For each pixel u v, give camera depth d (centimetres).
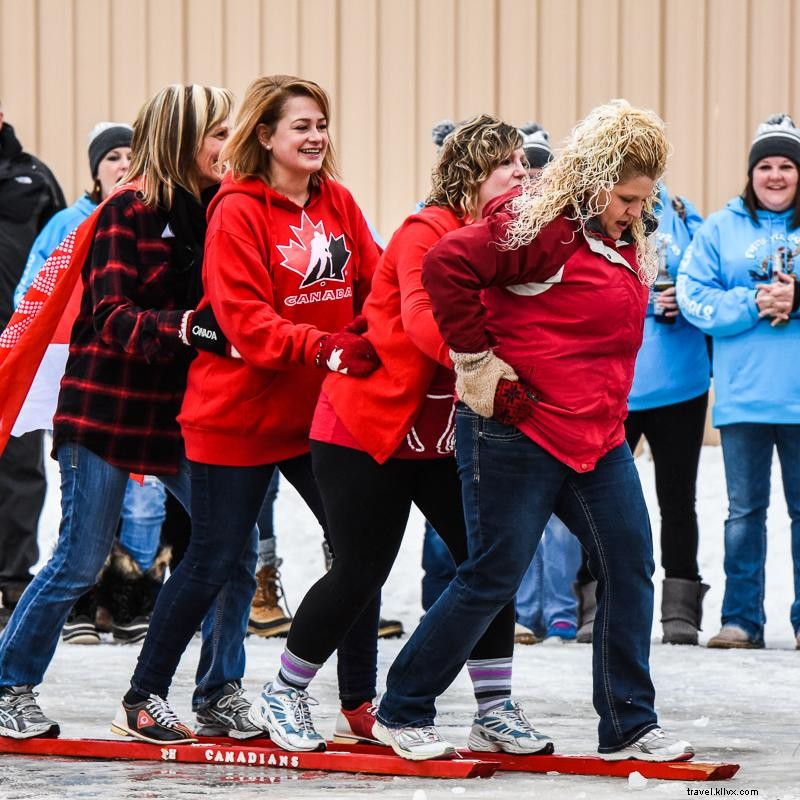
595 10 3531
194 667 1930
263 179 1378
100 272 1387
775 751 1369
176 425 1411
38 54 3506
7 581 2303
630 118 1184
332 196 1402
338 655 1391
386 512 1290
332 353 1284
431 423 1284
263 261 1352
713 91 3534
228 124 1420
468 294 1177
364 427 1274
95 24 3506
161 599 1366
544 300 1199
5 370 1424
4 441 1438
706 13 3528
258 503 1370
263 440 1355
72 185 3512
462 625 1236
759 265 2153
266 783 1217
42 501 2330
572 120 3531
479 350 1188
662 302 2206
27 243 2358
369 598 1303
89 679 1816
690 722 1537
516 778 1235
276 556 2317
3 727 1366
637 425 2228
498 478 1211
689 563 2214
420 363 1268
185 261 1406
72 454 1384
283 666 1314
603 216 1204
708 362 2245
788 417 2122
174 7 3503
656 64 3531
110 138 2239
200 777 1248
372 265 1425
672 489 2217
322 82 3516
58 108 3503
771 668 1925
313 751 1298
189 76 3516
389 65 3522
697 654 2064
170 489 1449
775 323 2114
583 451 1205
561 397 1198
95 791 1190
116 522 1400
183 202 1406
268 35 3516
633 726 1237
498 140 1305
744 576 2152
